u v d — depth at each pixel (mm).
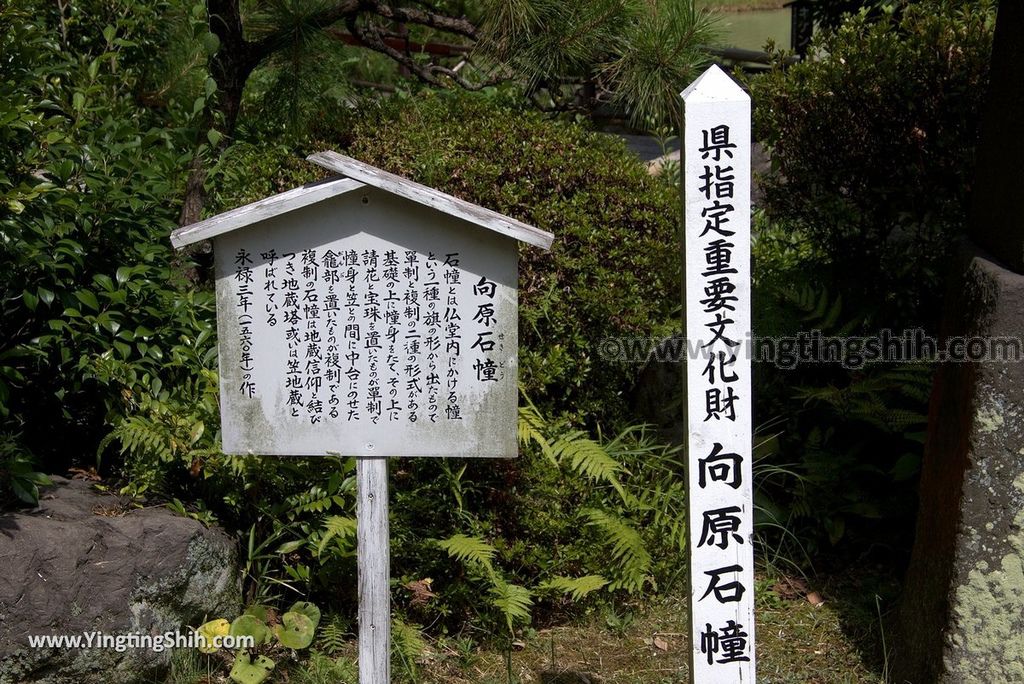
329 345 2758
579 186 3994
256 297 2740
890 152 4016
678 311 4285
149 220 3816
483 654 3498
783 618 3723
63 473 3752
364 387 2775
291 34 4738
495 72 4719
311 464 3490
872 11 5293
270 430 2801
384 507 2857
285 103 5000
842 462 4055
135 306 3672
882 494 4152
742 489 2646
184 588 3162
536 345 3887
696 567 2682
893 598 3750
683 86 4484
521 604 3410
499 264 2713
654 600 3785
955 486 3016
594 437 4141
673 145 6613
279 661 3363
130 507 3348
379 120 4340
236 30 4691
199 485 3586
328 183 2646
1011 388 2855
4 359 3471
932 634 3104
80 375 3639
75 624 2941
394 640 3369
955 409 3074
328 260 2719
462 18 4746
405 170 3951
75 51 4867
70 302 3477
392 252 2713
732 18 11883
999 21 3037
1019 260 2832
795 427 4285
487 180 3879
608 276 3855
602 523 3592
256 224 2701
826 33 4473
